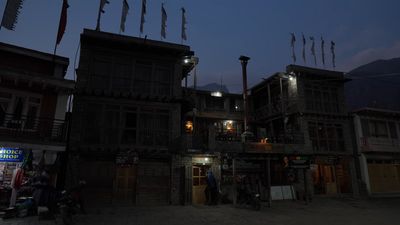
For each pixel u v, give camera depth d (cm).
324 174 2364
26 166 1343
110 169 1698
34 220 1135
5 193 1360
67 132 1666
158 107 1877
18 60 1545
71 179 1588
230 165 1884
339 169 2423
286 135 2239
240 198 1755
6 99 1462
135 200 1694
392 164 2630
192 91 2155
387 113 2650
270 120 2605
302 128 2325
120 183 1700
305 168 1878
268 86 2606
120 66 1875
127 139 1781
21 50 1524
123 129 1780
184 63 2116
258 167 2173
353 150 2503
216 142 1759
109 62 1856
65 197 1248
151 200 1723
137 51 1909
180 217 1318
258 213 1466
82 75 1748
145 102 1852
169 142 1828
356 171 2464
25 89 1510
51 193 1228
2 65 1495
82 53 1783
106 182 1672
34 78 1450
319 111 2455
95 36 1766
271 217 1362
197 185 1855
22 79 1433
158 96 1847
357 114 2580
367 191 2395
